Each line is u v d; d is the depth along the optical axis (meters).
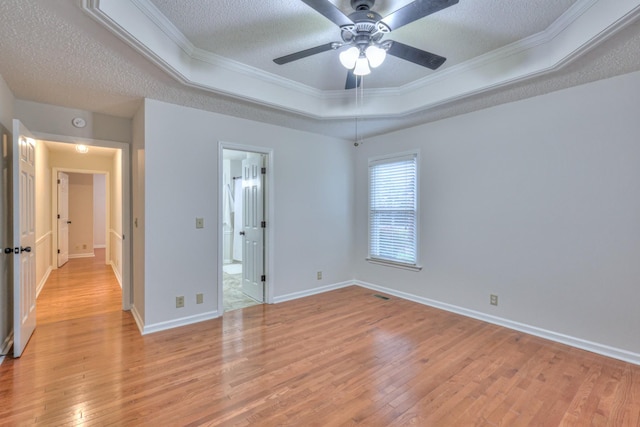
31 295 2.97
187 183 3.31
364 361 2.52
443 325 3.28
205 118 3.44
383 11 2.16
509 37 2.48
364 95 3.63
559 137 2.86
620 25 1.83
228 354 2.63
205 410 1.91
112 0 1.78
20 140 2.53
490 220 3.35
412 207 4.15
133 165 3.57
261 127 3.91
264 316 3.56
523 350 2.71
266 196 4.07
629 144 2.50
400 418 1.84
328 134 4.54
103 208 8.94
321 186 4.56
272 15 2.18
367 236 4.81
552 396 2.06
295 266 4.28
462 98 3.07
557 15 2.18
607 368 2.40
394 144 4.37
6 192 2.71
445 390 2.12
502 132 3.25
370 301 4.12
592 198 2.69
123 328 3.17
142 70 2.42
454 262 3.68
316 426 1.77
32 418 1.82
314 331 3.13
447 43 2.57
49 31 1.88
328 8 1.75
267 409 1.92
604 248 2.63
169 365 2.44
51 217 6.09
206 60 2.78
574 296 2.79
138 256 3.32
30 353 2.62
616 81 2.56
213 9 2.11
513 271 3.18
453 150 3.67
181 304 3.27
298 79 3.33
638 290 2.47
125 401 1.99
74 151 5.84
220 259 3.56
